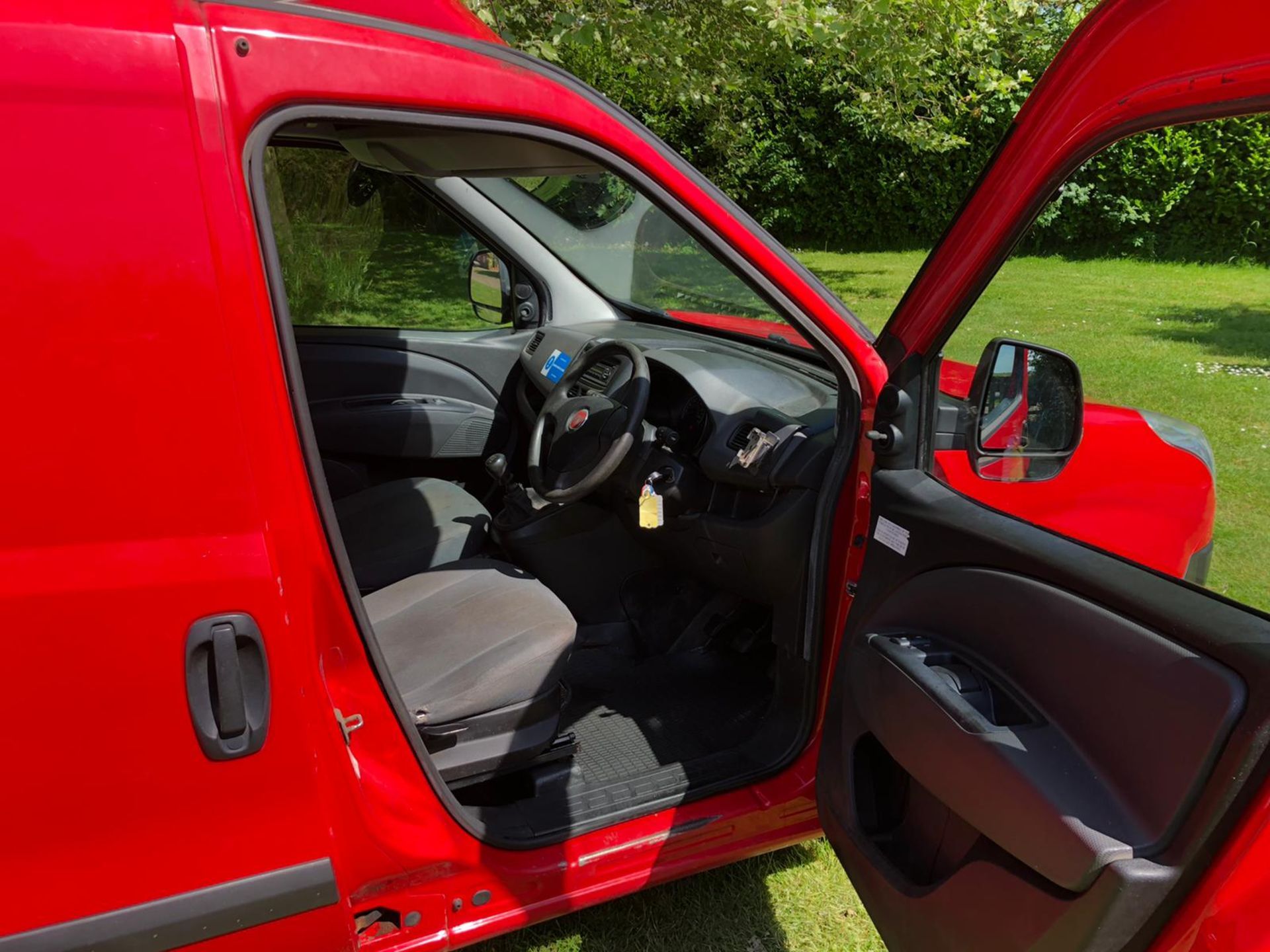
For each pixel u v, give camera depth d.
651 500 2.03
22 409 0.95
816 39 4.38
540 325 3.03
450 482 2.71
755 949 1.92
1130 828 1.01
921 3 4.62
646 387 2.14
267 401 1.07
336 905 1.22
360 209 2.69
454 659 1.77
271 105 1.06
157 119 0.97
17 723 0.99
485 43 1.28
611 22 4.07
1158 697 1.02
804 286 1.63
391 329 2.83
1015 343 1.33
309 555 1.15
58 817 1.04
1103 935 1.00
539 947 1.91
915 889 1.33
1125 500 1.18
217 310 1.01
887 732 1.34
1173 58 1.02
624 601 2.67
